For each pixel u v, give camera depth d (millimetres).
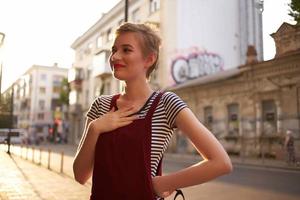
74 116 47250
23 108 68688
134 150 1505
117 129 1548
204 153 1471
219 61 28375
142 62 1691
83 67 44250
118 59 1660
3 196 7859
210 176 1422
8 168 13859
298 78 15492
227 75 22906
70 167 15094
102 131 1551
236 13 27000
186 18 28141
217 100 24062
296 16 6605
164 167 15445
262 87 19688
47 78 70312
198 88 25391
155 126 1551
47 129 68562
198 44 28234
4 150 20453
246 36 24766
